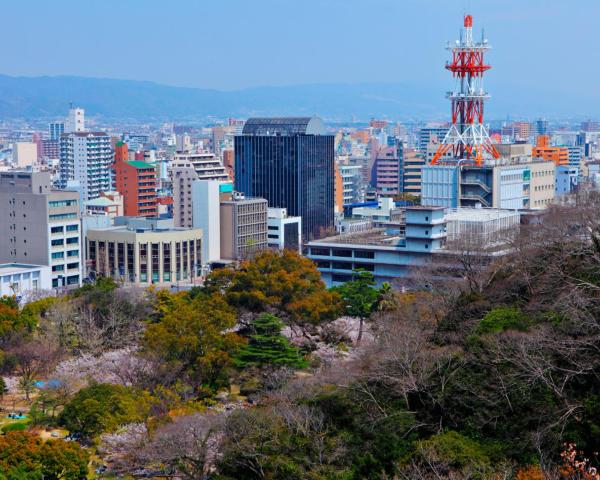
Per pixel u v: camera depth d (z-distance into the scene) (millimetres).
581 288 172375
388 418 154500
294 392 176000
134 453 175000
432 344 177375
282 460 155375
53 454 172625
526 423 143500
